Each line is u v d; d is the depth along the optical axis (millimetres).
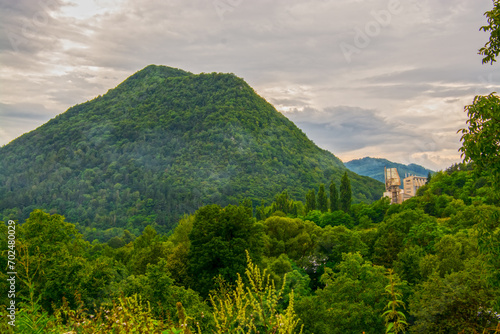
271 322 5793
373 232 70812
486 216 10734
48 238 33500
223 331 6023
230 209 44281
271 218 75375
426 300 22922
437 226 56125
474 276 21422
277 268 47250
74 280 20078
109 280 23531
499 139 9727
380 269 33562
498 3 10000
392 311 7820
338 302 30344
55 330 6312
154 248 52562
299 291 36469
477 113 10023
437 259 34688
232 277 38031
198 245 42156
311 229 75125
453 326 19844
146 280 23500
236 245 40562
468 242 36531
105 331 5598
